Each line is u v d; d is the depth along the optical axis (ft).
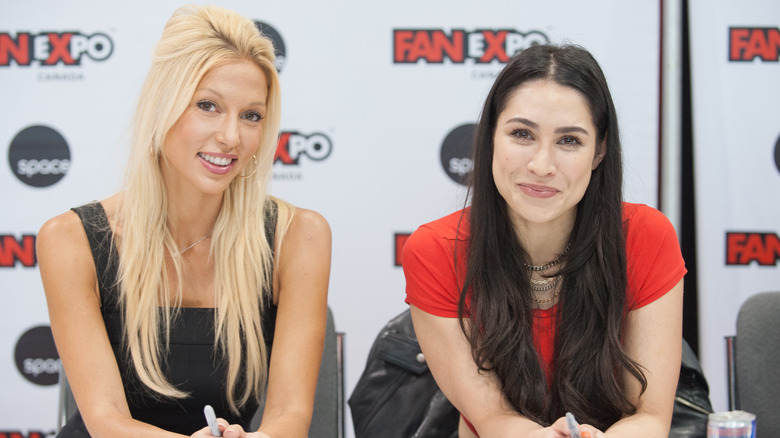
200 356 5.94
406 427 6.66
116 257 5.94
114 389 5.57
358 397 6.83
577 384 5.45
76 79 9.34
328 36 9.35
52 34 9.31
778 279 9.31
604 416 5.49
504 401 5.50
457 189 9.45
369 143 9.44
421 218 9.50
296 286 6.05
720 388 9.33
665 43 9.27
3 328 9.43
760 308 7.04
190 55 5.36
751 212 9.31
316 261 6.11
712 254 9.33
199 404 6.00
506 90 5.15
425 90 9.41
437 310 5.65
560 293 5.60
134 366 5.91
